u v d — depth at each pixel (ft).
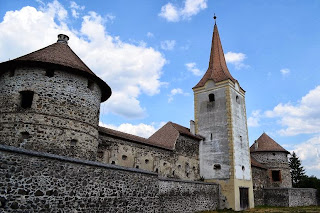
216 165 84.38
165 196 55.57
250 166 91.76
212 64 102.58
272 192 103.24
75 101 46.96
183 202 61.72
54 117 43.98
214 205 76.74
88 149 47.62
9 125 42.63
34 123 42.39
